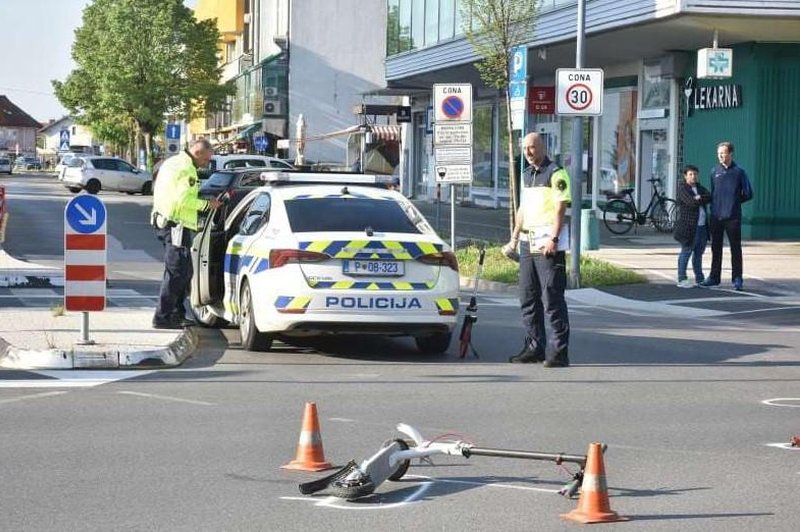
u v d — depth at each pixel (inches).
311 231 551.2
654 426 414.6
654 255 1149.7
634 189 1589.6
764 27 1217.4
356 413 429.7
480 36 1398.9
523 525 293.0
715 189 916.0
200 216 643.5
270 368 531.2
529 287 553.6
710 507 311.3
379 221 565.9
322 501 313.9
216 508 305.4
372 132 2586.1
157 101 3093.0
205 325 674.8
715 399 469.1
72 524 289.3
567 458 311.4
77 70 3457.2
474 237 1413.6
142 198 2470.5
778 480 340.8
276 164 1784.0
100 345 540.4
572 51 1537.9
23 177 4306.1
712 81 1391.5
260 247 560.4
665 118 1504.7
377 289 536.7
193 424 406.0
